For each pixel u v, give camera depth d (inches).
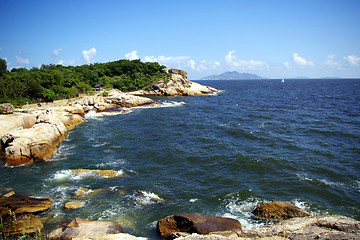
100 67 4220.0
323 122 1624.0
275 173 839.1
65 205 603.8
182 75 4298.7
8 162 893.8
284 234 366.0
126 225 534.9
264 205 577.9
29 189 706.8
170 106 2623.0
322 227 390.0
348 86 6628.9
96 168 882.8
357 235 340.5
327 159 961.5
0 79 1834.4
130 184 751.7
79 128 1545.3
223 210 611.2
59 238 442.3
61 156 1005.8
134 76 4042.8
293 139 1235.2
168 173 844.0
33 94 2036.2
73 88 2509.8
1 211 527.5
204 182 776.3
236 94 4060.0
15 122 1189.1
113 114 2122.3
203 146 1145.4
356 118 1749.5
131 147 1134.4
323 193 702.5
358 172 842.2
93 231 462.9
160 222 510.0
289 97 3427.7
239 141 1222.9
